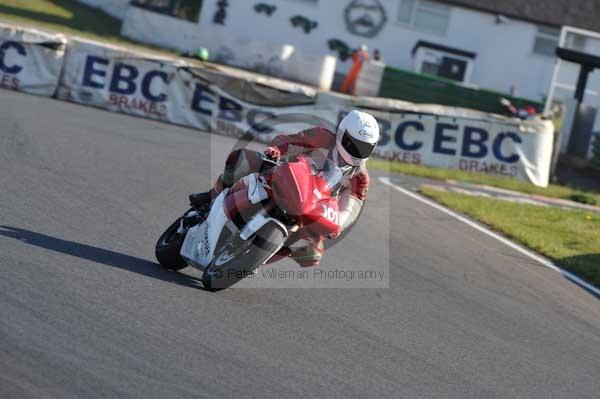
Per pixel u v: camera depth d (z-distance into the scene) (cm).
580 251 3866
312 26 11738
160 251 2233
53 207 2639
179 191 3369
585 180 7794
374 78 10175
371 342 1995
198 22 11706
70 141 3941
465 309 2519
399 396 1675
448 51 11706
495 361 2059
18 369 1405
